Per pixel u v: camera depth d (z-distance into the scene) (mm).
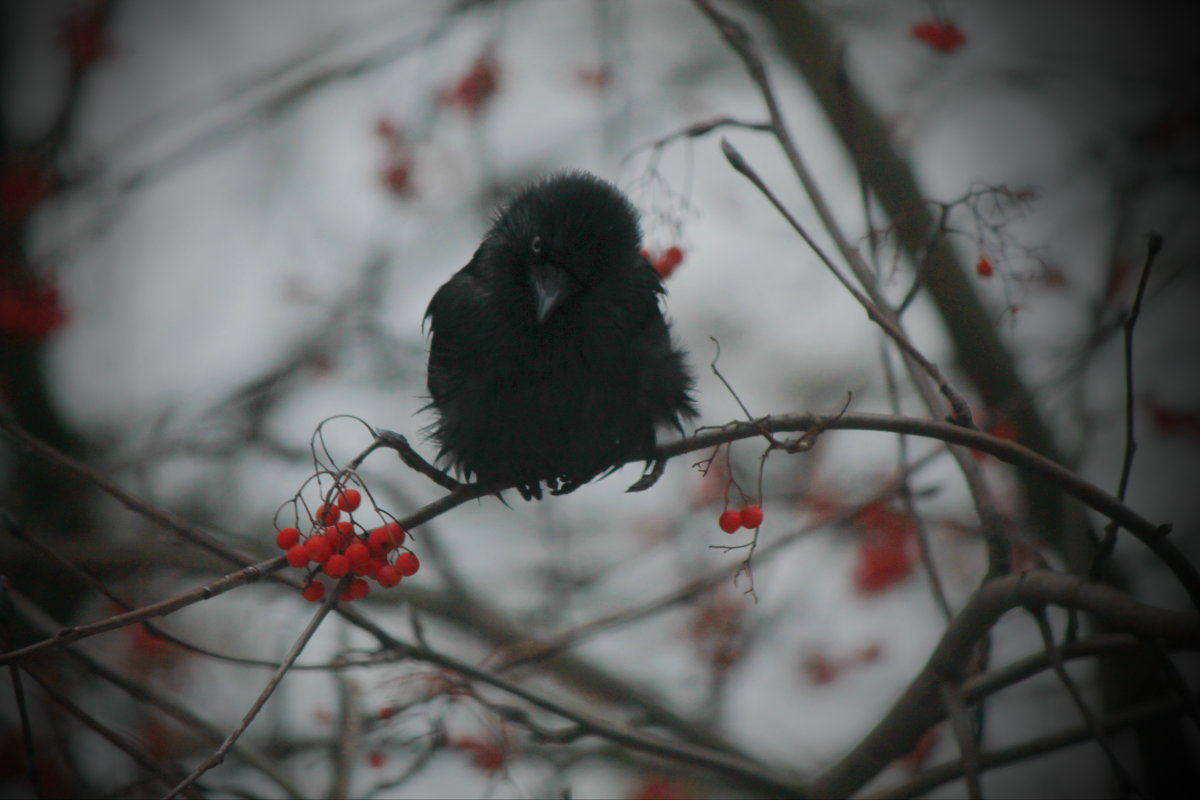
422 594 12688
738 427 5965
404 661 7652
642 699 12375
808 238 6398
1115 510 5836
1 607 6055
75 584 12422
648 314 7617
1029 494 11875
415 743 8562
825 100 13211
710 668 12625
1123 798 5691
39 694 8875
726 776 7410
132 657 11688
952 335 12312
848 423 5922
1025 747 7707
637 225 7844
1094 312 10805
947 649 6781
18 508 12750
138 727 10836
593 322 7309
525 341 7324
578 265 7316
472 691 7391
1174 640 5422
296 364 13562
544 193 7684
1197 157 11281
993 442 5879
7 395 13602
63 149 12938
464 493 6082
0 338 12594
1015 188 10164
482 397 7410
